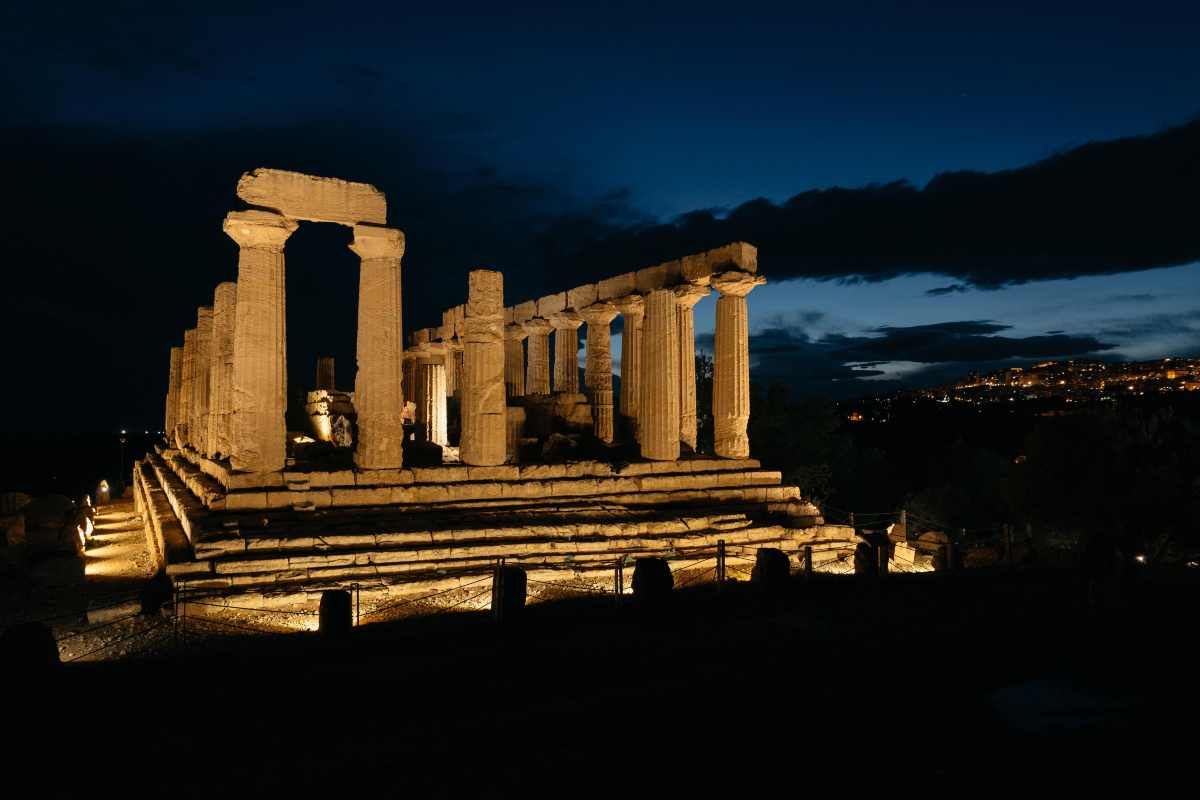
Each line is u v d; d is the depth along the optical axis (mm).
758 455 41781
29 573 16625
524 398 30562
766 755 6793
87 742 7250
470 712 7879
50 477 66750
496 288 20734
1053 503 26562
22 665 7641
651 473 22297
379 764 6723
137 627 12734
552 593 14602
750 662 9305
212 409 24000
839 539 20875
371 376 19094
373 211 19203
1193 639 10172
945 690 8320
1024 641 10148
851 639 10242
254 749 7066
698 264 24125
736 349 24047
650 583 11539
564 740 7152
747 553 18094
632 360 27375
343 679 8867
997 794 5973
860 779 6305
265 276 18250
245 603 13703
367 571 15297
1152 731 7016
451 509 18844
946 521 36500
